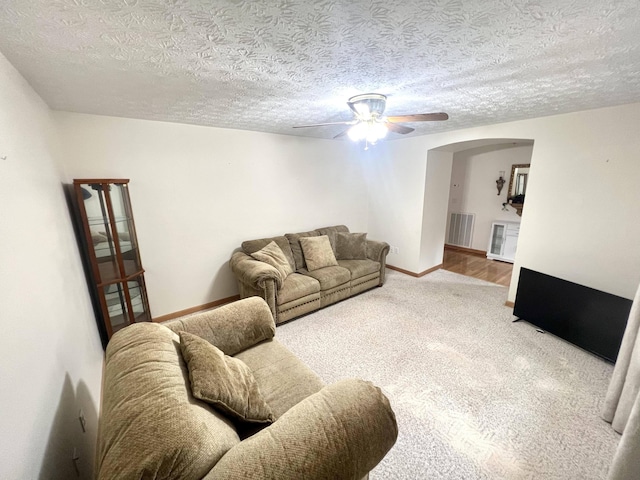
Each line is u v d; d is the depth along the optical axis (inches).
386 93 80.2
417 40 48.9
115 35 45.5
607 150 99.7
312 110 97.6
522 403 77.1
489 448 64.7
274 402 58.5
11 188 44.6
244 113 101.1
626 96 84.8
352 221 193.8
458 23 43.6
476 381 85.6
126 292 102.0
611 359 90.9
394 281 170.9
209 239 131.8
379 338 109.0
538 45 51.3
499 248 219.1
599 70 63.7
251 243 136.7
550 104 94.3
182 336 57.2
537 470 59.9
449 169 180.2
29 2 35.7
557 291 104.3
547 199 116.3
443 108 99.1
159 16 40.3
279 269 126.3
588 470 59.7
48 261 57.1
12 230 41.9
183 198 121.3
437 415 73.5
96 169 100.5
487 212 228.8
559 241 115.0
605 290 105.4
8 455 31.1
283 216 156.3
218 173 129.1
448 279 174.2
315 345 104.7
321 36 47.3
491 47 52.3
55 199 73.7
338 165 176.6
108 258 98.8
